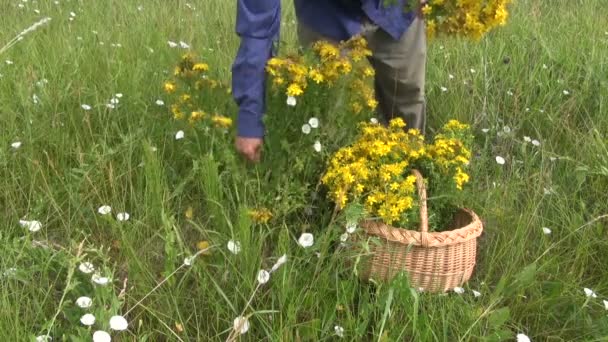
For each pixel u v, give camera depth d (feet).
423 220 8.59
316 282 8.11
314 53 9.24
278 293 7.93
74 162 11.02
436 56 15.47
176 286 8.38
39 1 18.56
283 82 8.99
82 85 12.82
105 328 7.06
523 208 10.57
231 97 10.20
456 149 9.54
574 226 10.00
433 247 8.34
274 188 9.33
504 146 12.57
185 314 8.16
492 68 14.71
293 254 8.92
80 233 9.13
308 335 7.70
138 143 10.84
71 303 8.04
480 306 8.38
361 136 9.53
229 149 9.50
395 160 9.22
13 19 17.11
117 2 18.48
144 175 10.27
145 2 18.93
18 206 10.01
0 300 7.63
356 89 9.41
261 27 8.91
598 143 11.93
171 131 11.14
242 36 8.96
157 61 14.14
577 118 13.80
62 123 11.47
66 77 13.12
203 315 8.13
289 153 9.29
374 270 8.52
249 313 7.96
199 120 9.57
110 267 8.89
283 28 16.79
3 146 10.71
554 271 9.32
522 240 9.54
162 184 9.82
